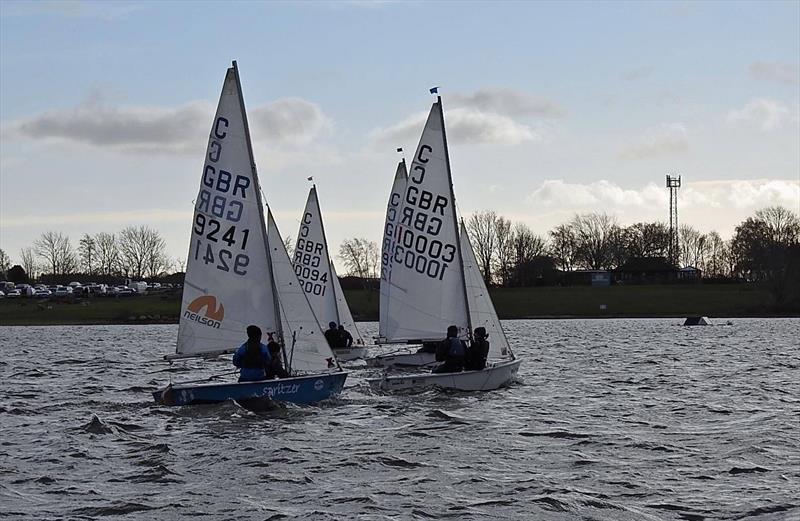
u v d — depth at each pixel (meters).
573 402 31.34
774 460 21.33
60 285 168.88
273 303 28.56
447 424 25.89
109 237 189.88
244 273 28.48
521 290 149.50
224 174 28.47
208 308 28.55
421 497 17.94
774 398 33.03
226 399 27.61
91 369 46.53
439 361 33.91
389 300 35.50
